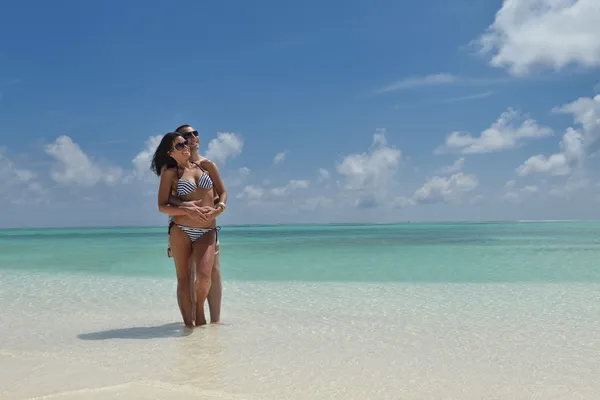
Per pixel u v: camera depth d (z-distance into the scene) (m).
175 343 5.43
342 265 15.21
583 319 6.73
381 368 4.51
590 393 3.88
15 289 10.09
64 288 10.20
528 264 14.78
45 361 4.68
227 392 3.81
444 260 16.56
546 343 5.44
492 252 20.16
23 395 3.65
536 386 4.04
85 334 5.93
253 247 25.80
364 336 5.78
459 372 4.41
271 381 4.12
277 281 11.18
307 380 4.15
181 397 3.58
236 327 6.30
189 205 6.18
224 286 10.30
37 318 7.03
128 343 5.44
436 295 8.91
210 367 4.50
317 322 6.59
